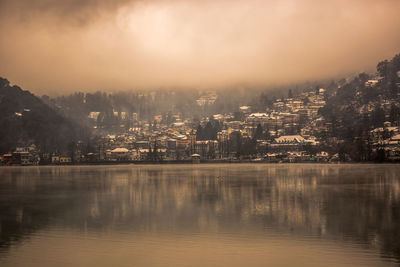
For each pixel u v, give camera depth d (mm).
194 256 53719
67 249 57438
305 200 104625
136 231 68188
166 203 101625
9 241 62281
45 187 153125
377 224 72125
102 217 81875
